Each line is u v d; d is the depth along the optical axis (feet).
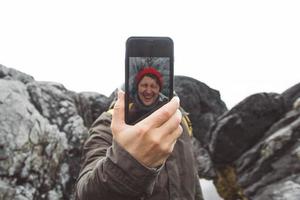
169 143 1.31
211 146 11.05
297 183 8.67
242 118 10.86
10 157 6.43
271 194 8.67
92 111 10.23
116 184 1.39
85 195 1.56
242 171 10.25
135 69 1.49
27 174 6.58
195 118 12.59
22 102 7.09
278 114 11.07
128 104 1.41
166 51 1.52
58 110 8.18
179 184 2.42
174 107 1.29
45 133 7.13
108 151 1.44
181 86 12.89
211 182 10.82
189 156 2.57
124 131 1.32
